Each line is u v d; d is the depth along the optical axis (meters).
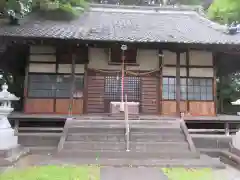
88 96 11.27
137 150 6.81
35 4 12.63
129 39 9.02
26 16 12.12
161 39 9.19
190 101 11.02
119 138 7.23
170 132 7.66
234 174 5.50
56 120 8.79
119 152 6.61
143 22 13.11
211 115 10.88
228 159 6.75
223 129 8.91
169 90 11.12
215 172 5.66
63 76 10.81
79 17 13.38
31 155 7.29
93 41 9.02
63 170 5.52
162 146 6.98
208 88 11.17
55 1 12.71
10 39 8.88
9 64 12.32
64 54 10.90
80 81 10.97
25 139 8.05
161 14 15.12
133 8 15.34
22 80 13.73
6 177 4.98
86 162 6.10
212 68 11.25
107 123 7.96
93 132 7.52
